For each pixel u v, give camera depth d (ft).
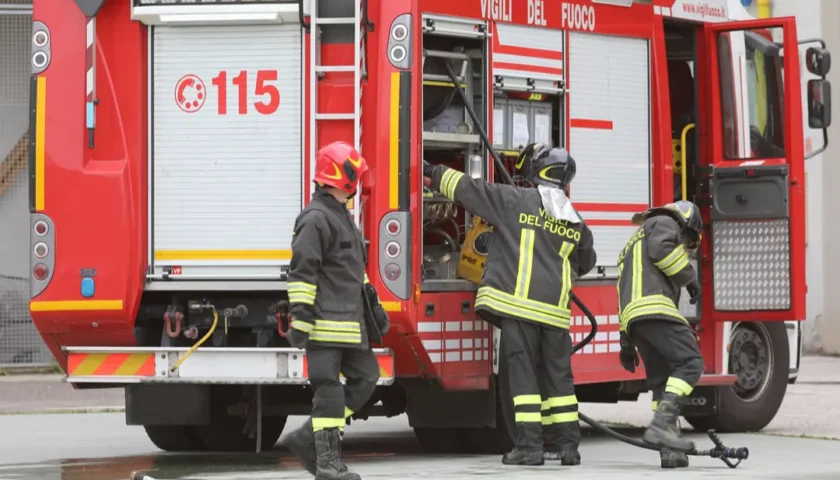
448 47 55.98
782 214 66.59
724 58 69.21
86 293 54.08
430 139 54.90
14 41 96.17
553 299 53.26
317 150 53.21
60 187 54.34
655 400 55.42
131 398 55.67
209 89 54.13
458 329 55.31
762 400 71.20
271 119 53.83
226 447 63.00
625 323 54.39
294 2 52.90
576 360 59.62
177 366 52.24
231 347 54.03
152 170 54.44
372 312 47.57
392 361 51.88
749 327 71.15
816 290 118.42
